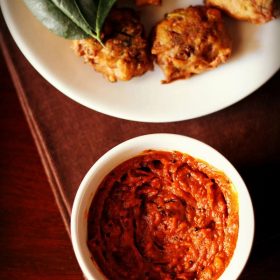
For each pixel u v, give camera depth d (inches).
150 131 11.3
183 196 10.3
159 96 11.2
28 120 11.5
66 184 11.1
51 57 11.1
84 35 10.6
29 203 12.4
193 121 11.4
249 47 11.4
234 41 11.5
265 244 11.5
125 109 11.1
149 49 11.4
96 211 10.1
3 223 12.4
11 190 12.4
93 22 10.6
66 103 11.4
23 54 11.3
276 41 11.4
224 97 11.2
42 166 12.5
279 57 11.3
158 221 10.2
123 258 10.2
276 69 11.3
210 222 10.2
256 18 11.2
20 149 12.6
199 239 10.1
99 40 10.5
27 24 11.0
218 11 11.4
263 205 11.1
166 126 11.4
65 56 11.2
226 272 9.5
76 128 11.3
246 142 11.3
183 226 10.2
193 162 10.2
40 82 11.4
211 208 10.1
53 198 12.5
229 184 9.9
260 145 11.3
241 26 11.5
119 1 11.6
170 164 10.3
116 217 10.3
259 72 11.3
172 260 10.1
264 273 11.7
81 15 10.4
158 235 10.2
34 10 10.5
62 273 12.3
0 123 12.6
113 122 11.3
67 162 11.1
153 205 10.3
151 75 11.4
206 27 11.2
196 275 10.1
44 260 12.3
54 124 11.3
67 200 11.0
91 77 11.2
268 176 11.2
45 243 12.4
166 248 10.2
